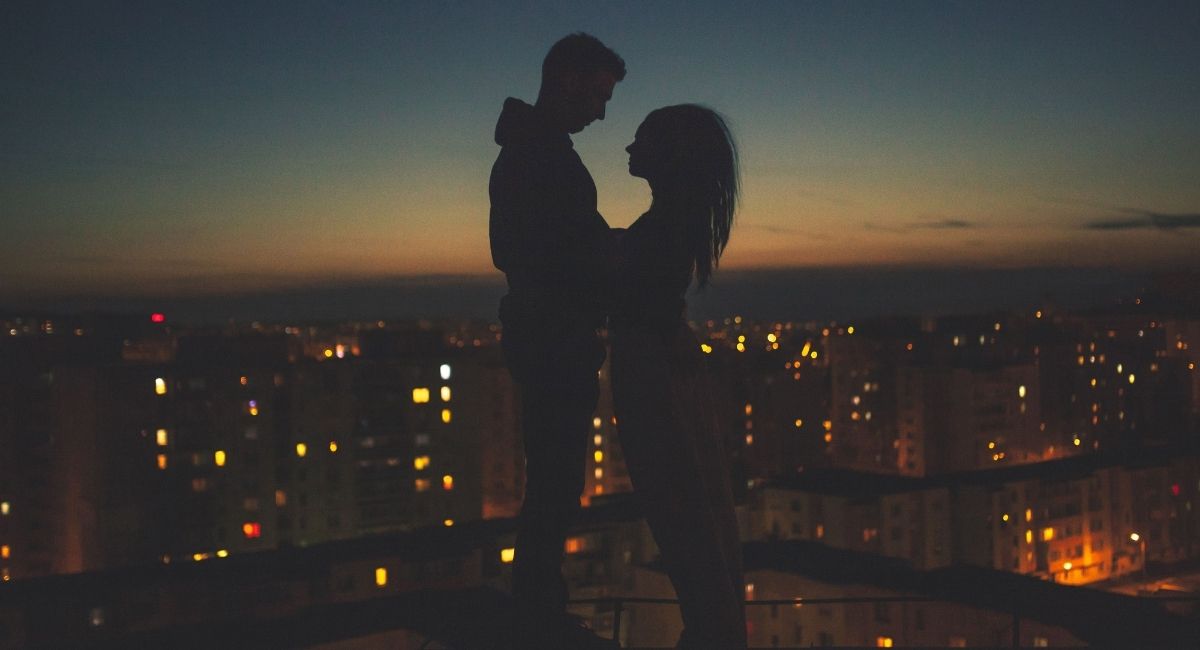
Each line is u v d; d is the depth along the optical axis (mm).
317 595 42125
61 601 38469
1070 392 100125
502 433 91625
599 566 52906
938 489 61375
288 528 71750
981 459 97000
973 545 63094
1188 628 28766
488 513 89750
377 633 25766
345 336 101125
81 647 27734
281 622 27703
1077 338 101625
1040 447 100625
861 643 37625
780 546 44406
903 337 103250
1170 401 90750
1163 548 74188
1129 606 32281
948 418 97125
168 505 67250
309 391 72000
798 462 100500
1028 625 32375
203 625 28750
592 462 79125
